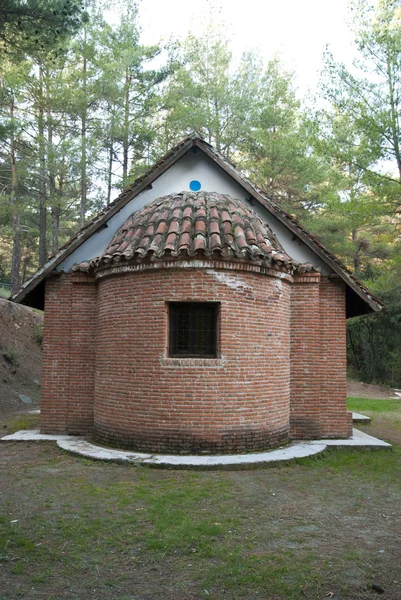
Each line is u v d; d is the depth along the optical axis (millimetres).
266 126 26172
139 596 4336
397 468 8961
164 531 5746
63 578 4629
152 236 9922
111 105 26906
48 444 10453
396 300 27125
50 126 26875
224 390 9312
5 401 17391
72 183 29562
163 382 9336
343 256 30938
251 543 5488
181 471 8422
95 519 6078
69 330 11383
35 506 6531
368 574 4809
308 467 8914
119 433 9711
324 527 6039
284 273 10305
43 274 11086
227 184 11547
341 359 11141
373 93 18172
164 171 11375
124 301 9906
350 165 19094
